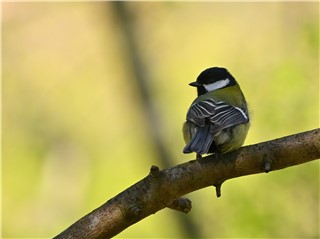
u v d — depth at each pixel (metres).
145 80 15.70
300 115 11.80
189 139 7.01
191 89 15.18
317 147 5.44
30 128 15.64
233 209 11.23
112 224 5.44
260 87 12.63
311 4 13.31
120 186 14.73
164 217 13.01
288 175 10.84
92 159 15.20
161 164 14.79
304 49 12.41
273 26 14.49
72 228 5.44
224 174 5.52
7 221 14.23
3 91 16.09
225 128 6.89
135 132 15.41
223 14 15.44
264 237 10.93
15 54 16.69
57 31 16.98
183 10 15.91
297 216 10.87
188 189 5.51
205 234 12.19
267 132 11.88
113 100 16.02
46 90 16.27
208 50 15.34
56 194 14.62
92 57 16.64
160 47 15.85
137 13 16.20
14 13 17.06
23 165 15.08
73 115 15.91
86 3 17.55
